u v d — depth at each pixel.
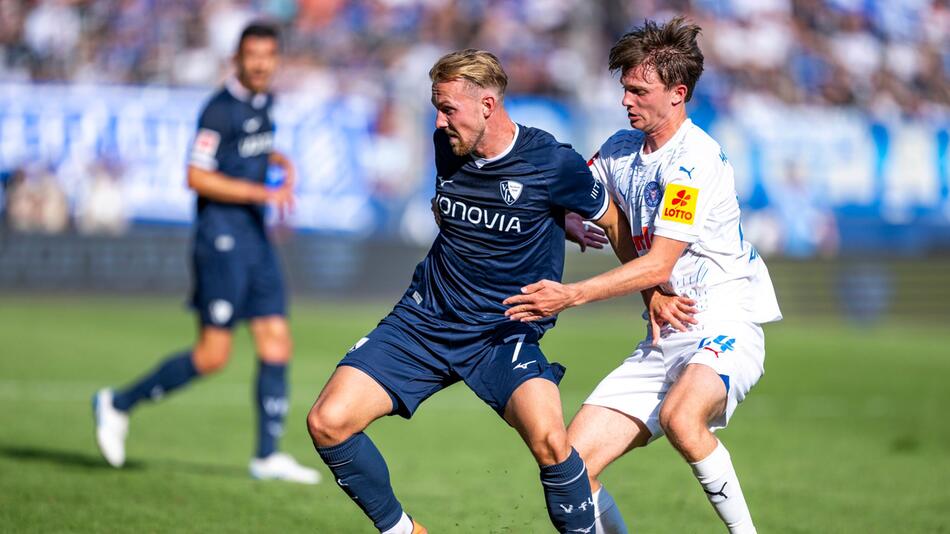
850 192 67.44
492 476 23.97
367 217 63.38
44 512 18.61
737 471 25.31
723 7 79.31
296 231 62.47
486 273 14.94
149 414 32.28
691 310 15.31
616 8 77.19
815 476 24.77
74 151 61.31
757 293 15.77
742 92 75.75
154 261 62.44
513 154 14.51
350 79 71.12
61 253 62.06
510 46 75.81
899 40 83.25
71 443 26.38
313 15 74.56
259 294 23.67
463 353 14.97
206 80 70.75
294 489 21.80
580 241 16.62
